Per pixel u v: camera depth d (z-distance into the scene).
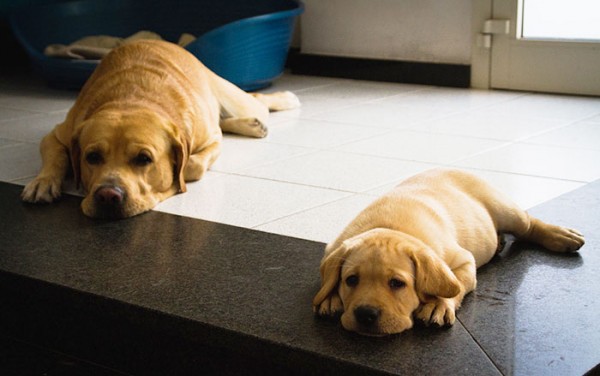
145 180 2.12
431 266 1.56
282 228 2.00
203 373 1.69
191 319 1.67
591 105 2.92
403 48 3.39
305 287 1.75
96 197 2.07
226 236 1.97
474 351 1.55
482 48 3.21
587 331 1.60
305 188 2.21
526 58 3.14
